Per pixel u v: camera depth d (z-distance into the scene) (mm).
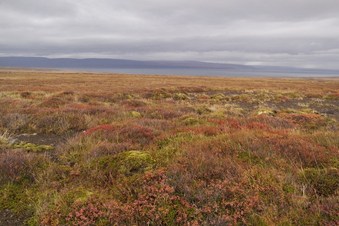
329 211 4410
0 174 6238
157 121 12078
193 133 9328
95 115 14336
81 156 7652
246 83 59906
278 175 5645
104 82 52094
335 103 27688
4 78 59719
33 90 30750
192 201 4906
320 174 5633
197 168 5820
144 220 4602
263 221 4391
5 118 12273
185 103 23000
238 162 6340
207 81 66250
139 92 29719
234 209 4727
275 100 28594
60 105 17562
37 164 7004
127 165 6406
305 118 14148
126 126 10469
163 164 6422
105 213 4680
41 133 11266
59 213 4789
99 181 6012
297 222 4355
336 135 8672
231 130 9867
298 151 6906
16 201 5387
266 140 7730
